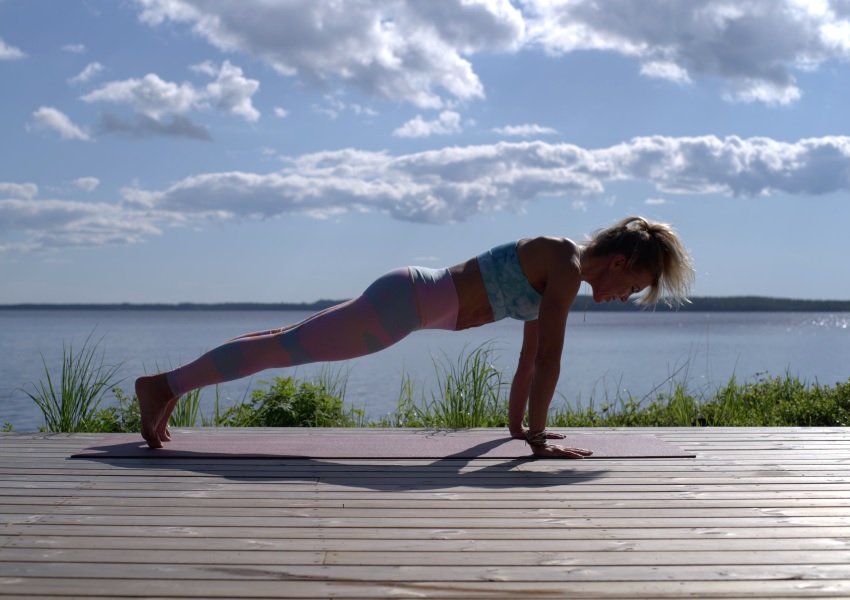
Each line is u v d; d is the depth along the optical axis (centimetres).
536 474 282
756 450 336
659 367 2141
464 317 325
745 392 686
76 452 320
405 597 160
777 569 178
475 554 188
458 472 285
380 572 175
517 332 5769
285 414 570
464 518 220
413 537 201
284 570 175
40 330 6794
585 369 2081
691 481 270
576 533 205
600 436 373
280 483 264
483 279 317
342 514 223
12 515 220
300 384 605
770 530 209
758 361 2428
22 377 1603
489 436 376
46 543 194
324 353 315
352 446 338
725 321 13700
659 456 317
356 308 313
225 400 904
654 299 327
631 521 217
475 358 581
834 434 384
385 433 390
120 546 192
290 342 314
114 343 3603
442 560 183
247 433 390
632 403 654
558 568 178
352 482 266
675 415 622
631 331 7888
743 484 265
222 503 235
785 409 625
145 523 212
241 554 186
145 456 311
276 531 206
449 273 320
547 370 310
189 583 167
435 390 1401
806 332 7288
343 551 189
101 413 541
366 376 1891
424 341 4222
